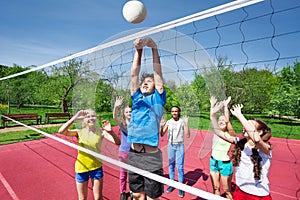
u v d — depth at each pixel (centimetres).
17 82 1608
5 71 2514
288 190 389
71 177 456
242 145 235
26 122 1327
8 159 586
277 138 1000
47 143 784
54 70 1463
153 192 213
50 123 1327
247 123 220
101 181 260
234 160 235
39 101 1723
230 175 296
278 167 534
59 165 535
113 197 354
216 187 303
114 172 470
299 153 704
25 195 376
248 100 1548
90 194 361
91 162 252
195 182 408
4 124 1138
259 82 1566
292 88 1543
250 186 220
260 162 219
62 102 1543
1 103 1620
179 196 344
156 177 196
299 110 1484
